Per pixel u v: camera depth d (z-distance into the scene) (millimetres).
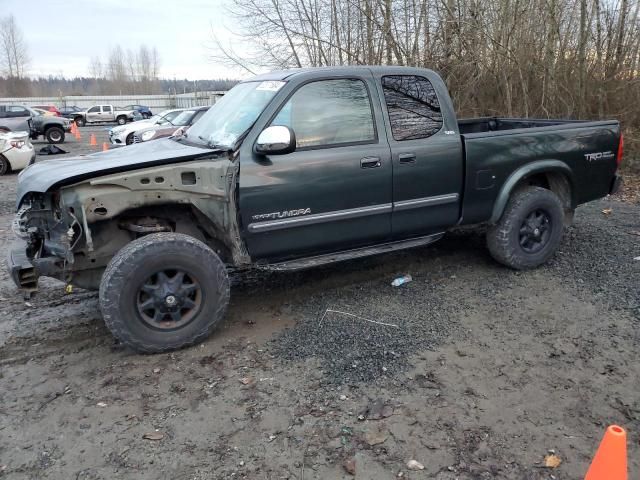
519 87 11602
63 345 3939
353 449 2729
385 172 4273
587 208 7738
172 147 4234
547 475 2518
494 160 4738
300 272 5266
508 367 3438
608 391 3154
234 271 5367
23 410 3139
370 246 4578
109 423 2996
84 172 3482
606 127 5371
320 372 3438
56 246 3561
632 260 5262
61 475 2607
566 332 3871
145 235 3941
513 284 4793
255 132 3873
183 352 3762
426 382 3291
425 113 4508
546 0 10898
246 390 3275
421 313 4254
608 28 11422
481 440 2766
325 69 4203
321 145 4078
